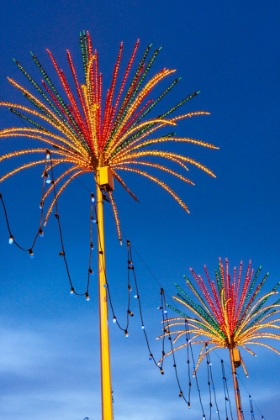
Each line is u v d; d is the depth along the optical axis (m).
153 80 16.20
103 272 17.08
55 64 16.34
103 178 17.45
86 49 16.34
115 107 16.70
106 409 15.55
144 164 18.22
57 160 17.05
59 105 16.41
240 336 31.48
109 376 15.99
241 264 31.23
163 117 17.25
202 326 31.39
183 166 18.42
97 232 17.31
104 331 16.50
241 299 31.28
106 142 16.98
